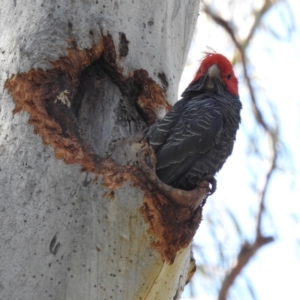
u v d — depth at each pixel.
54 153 7.40
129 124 8.95
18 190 7.20
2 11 8.15
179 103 9.13
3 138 7.47
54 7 8.10
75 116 8.38
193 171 8.59
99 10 8.46
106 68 8.75
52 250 7.07
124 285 7.27
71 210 7.24
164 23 9.40
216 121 8.77
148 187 7.43
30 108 7.57
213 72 10.15
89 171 7.40
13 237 7.03
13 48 7.85
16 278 6.91
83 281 7.12
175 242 7.46
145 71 9.05
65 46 8.05
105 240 7.24
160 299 7.71
